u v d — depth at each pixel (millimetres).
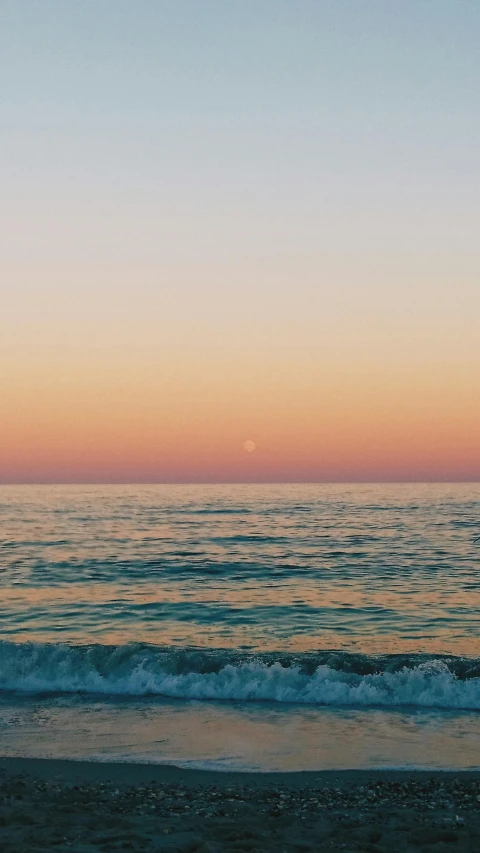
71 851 6836
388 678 16516
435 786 10320
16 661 18000
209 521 75812
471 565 40594
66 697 16094
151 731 13461
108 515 88812
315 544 51531
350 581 34875
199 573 37438
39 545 51812
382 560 42781
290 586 33219
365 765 11492
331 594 31000
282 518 79562
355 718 14359
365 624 24516
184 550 48094
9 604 28266
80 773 11023
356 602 28969
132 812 8789
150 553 46344
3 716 14570
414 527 65875
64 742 12781
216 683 16609
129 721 14164
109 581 34594
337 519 77375
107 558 43594
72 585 33281
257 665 17469
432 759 11812
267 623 24641
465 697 15547
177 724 13969
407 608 27578
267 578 35781
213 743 12703
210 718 14406
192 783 10508
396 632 23188
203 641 21797
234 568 39281
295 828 8055
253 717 14484
